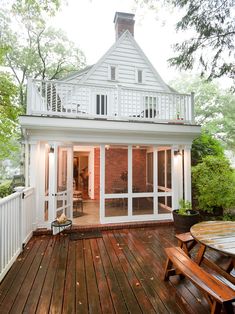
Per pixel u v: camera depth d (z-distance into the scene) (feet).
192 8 17.88
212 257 11.43
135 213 18.28
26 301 7.67
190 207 17.28
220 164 21.24
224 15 17.62
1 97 22.88
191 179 21.56
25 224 13.23
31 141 15.96
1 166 63.77
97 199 28.68
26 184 17.06
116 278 9.27
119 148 18.26
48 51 47.44
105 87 18.10
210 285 6.16
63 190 17.43
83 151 31.60
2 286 8.64
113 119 17.79
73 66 50.21
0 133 24.76
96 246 13.15
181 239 9.94
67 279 9.19
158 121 18.94
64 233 15.62
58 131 16.37
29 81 16.03
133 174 18.52
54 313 7.04
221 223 10.30
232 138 48.37
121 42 28.60
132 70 28.94
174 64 20.67
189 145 19.60
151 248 12.83
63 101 17.48
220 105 49.70
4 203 9.39
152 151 19.22
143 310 7.16
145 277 9.36
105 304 7.49
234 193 18.81
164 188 19.51
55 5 20.94
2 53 24.50
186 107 19.86
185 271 7.09
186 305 7.42
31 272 9.81
